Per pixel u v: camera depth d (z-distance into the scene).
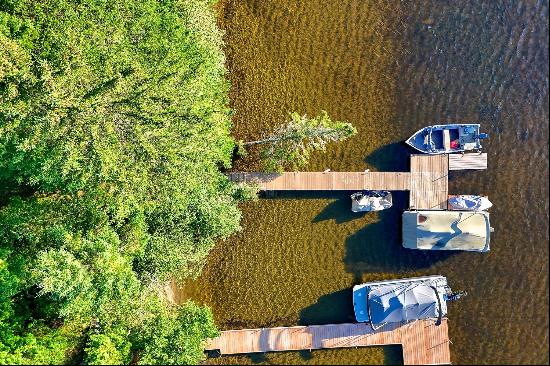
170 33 16.73
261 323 22.89
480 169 22.55
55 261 15.48
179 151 15.69
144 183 15.77
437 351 22.84
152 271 18.80
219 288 22.67
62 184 16.69
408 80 22.38
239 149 21.33
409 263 23.09
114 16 15.66
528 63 22.61
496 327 23.31
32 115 14.74
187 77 16.17
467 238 21.66
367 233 22.84
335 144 22.31
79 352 18.80
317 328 22.73
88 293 15.80
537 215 23.02
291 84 22.08
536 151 22.80
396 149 22.52
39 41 15.16
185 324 18.92
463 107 22.58
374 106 22.33
